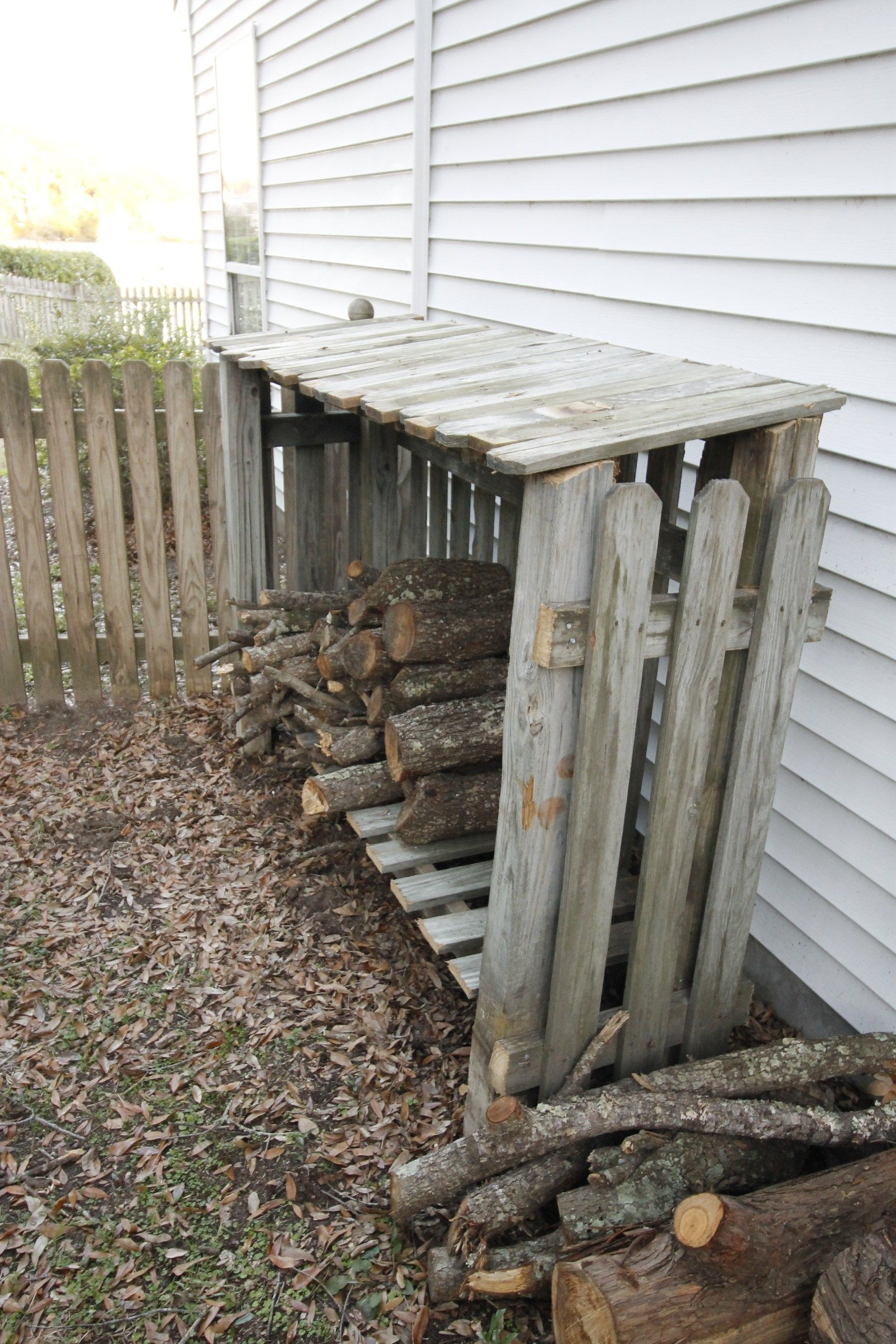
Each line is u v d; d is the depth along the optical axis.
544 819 2.24
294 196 7.21
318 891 3.84
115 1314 2.29
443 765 3.24
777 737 2.43
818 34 2.54
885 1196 2.04
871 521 2.62
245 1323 2.27
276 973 3.43
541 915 2.35
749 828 2.50
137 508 5.18
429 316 5.05
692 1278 1.89
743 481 2.26
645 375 2.65
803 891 3.07
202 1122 2.82
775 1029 3.18
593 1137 2.27
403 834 3.28
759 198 2.82
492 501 4.09
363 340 3.91
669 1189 2.23
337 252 6.43
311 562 5.08
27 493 5.02
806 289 2.71
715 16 2.85
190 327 16.78
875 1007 2.84
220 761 4.88
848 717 2.80
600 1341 1.87
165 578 5.33
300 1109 2.87
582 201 3.62
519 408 2.33
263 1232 2.49
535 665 2.11
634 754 3.36
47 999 3.27
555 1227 2.44
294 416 4.66
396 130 5.14
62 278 21.45
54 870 3.97
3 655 5.29
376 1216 2.53
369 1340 2.23
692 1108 2.28
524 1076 2.46
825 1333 1.81
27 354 12.94
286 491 5.29
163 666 5.50
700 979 2.61
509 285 4.23
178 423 5.07
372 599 3.71
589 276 3.66
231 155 8.97
